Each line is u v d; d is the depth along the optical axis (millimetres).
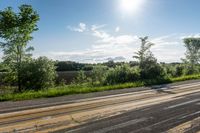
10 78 26047
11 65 26094
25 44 26859
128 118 9047
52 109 10914
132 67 32344
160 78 31203
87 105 11992
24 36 26469
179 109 10953
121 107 11414
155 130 7457
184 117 9297
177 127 7848
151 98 14602
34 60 26719
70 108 11148
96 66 35531
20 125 8008
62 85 30453
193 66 50812
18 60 26656
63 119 8875
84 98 14703
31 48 27062
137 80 30984
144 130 7430
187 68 48719
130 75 30875
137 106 11711
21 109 10953
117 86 22422
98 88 20469
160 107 11453
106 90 20234
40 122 8422
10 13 25266
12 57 26359
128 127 7750
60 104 12359
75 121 8578
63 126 7875
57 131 7312
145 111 10445
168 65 43188
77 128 7629
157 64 33781
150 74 32812
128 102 12992
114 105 11992
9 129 7535
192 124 8250
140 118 9047
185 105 12062
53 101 13477
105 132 7188
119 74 30625
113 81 30047
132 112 10211
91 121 8570
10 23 25109
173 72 42469
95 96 15695
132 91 18672
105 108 11141
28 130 7438
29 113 9992
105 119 8875
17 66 25812
